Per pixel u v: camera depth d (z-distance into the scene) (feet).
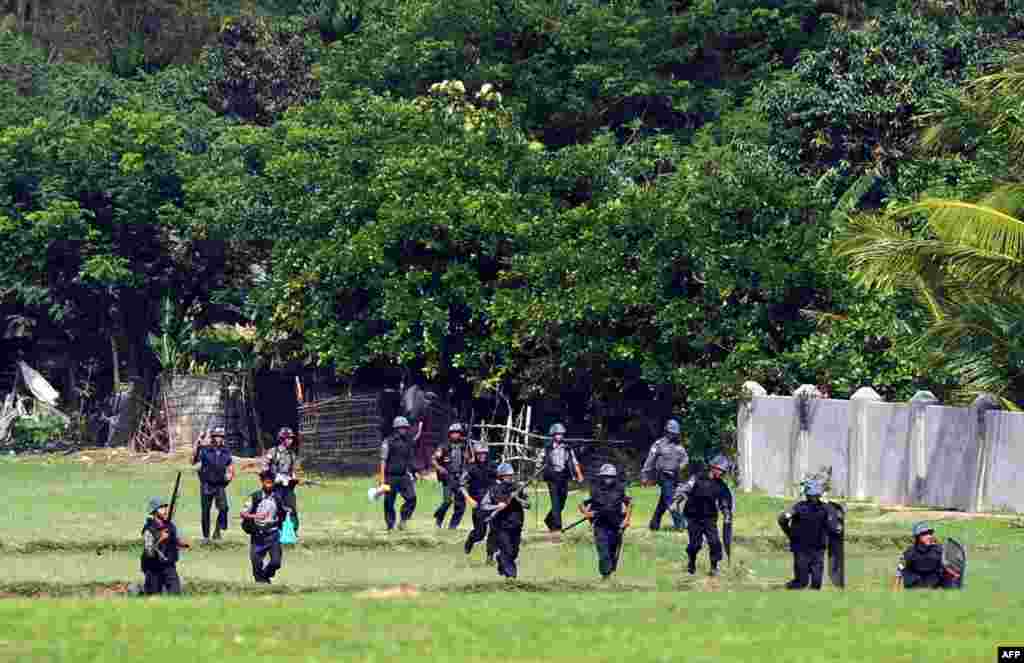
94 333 641.40
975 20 649.61
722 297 473.26
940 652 158.71
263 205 590.55
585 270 483.51
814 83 613.11
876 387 448.24
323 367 585.22
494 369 505.66
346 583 261.24
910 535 337.52
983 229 373.40
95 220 606.14
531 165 536.83
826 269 469.16
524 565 304.71
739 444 460.14
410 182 528.22
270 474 260.83
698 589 252.01
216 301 608.60
